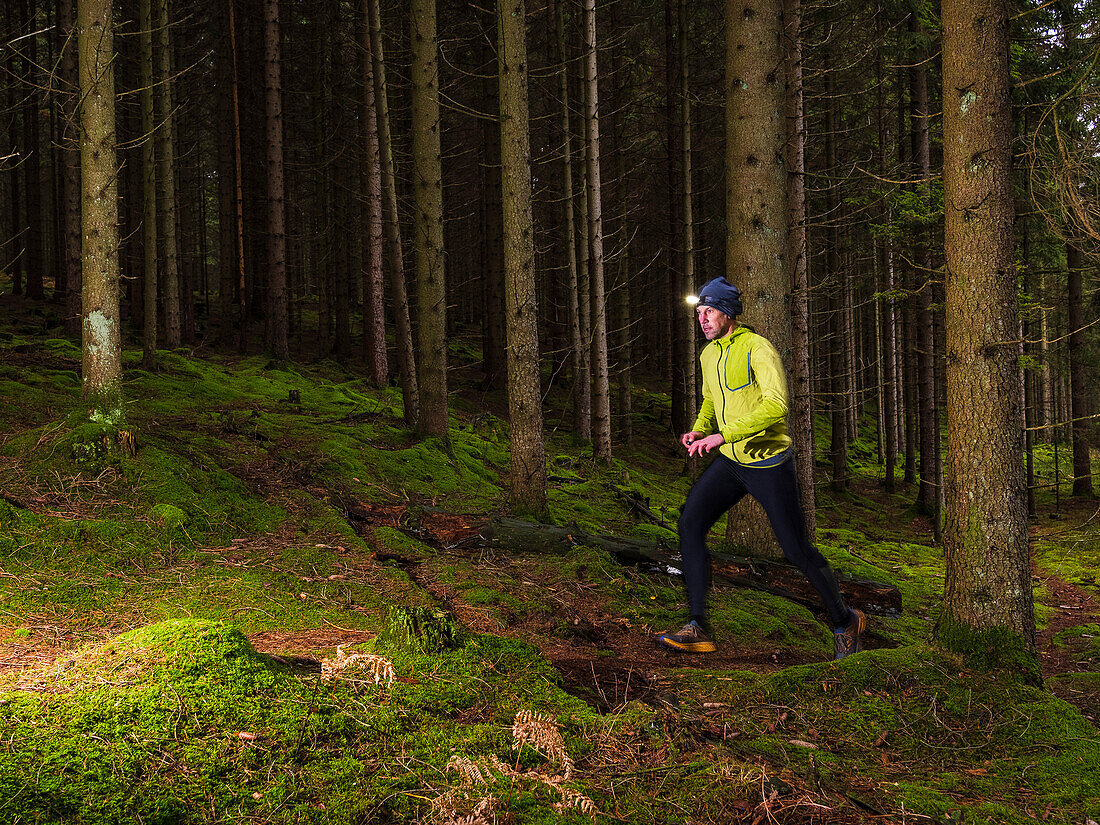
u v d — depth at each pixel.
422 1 8.43
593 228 12.28
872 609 6.19
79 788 1.90
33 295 16.98
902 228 11.95
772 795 2.39
